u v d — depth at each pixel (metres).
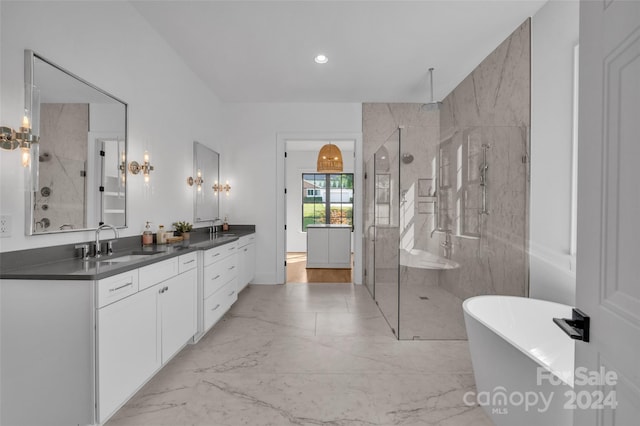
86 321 1.53
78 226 2.07
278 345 2.77
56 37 1.93
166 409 1.87
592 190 0.78
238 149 5.01
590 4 0.79
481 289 2.93
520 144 2.87
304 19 2.85
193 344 2.78
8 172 1.64
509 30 3.01
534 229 2.76
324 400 1.97
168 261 2.23
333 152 5.43
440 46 3.30
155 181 3.04
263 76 4.03
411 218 3.00
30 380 1.56
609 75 0.72
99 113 2.27
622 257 0.68
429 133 3.03
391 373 2.30
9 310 1.55
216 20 2.87
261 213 5.02
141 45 2.80
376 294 4.00
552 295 2.56
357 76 4.02
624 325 0.67
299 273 5.91
